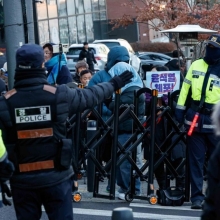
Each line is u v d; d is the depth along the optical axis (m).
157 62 37.25
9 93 6.48
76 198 10.63
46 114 6.44
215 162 5.00
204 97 9.91
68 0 54.62
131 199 10.81
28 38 14.29
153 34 58.31
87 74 14.26
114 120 10.30
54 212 6.52
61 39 53.44
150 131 10.39
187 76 10.04
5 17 14.02
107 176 10.79
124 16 27.94
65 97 6.50
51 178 6.43
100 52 36.81
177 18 22.98
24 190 6.45
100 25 57.28
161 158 10.63
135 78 10.81
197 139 10.06
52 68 13.09
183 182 10.91
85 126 10.88
